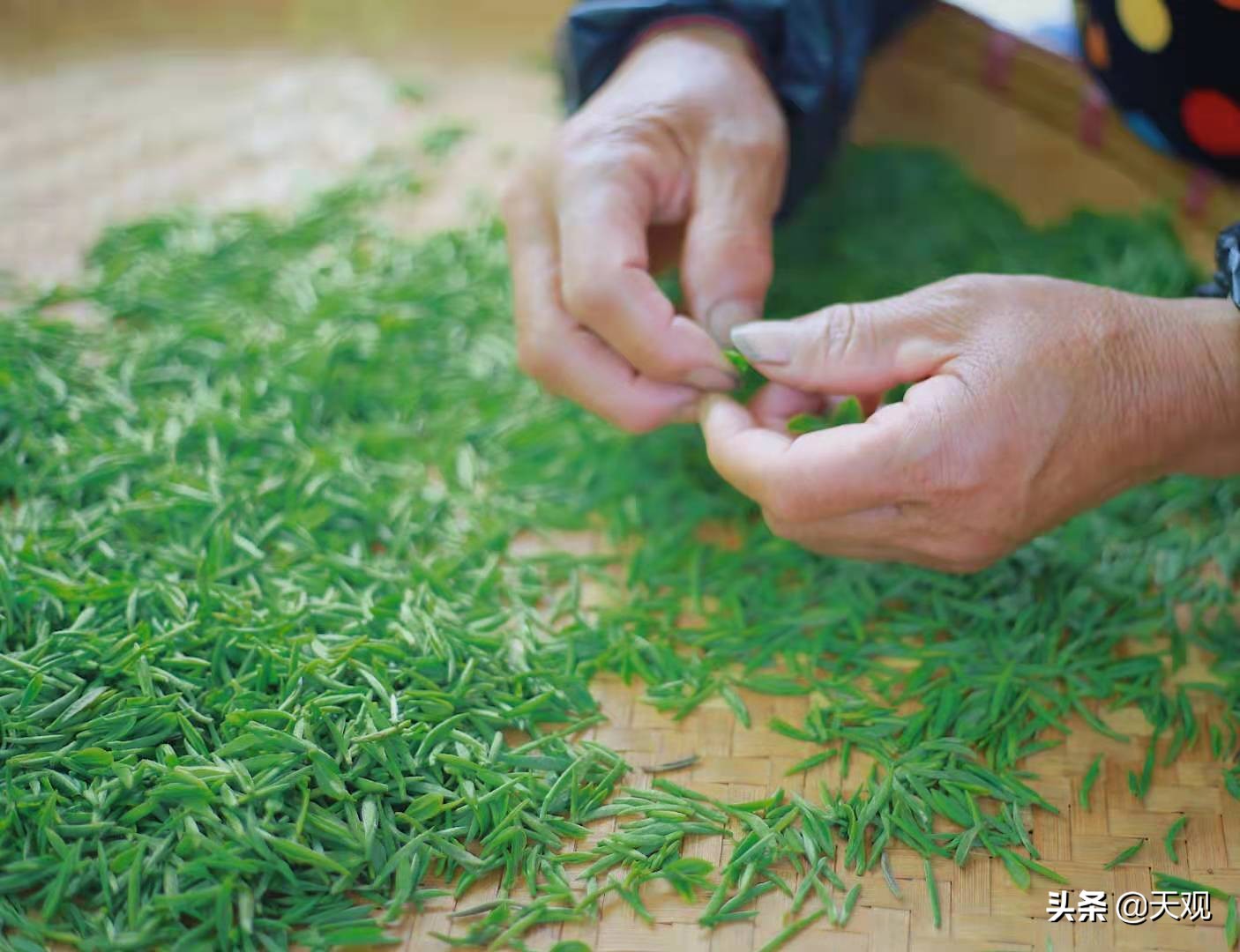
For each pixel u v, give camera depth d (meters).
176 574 0.49
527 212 0.52
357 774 0.44
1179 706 0.47
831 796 0.45
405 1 0.77
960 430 0.44
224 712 0.45
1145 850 0.44
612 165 0.50
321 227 0.65
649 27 0.55
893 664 0.49
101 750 0.44
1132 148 0.62
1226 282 0.46
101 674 0.46
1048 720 0.47
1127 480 0.47
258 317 0.60
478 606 0.50
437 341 0.59
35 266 0.62
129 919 0.41
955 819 0.44
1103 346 0.45
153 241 0.64
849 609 0.50
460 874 0.43
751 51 0.54
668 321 0.48
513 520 0.53
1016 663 0.48
